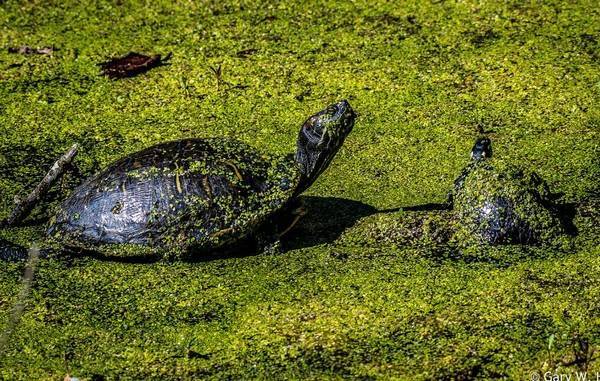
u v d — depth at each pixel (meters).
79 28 29.77
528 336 16.77
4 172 23.42
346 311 17.70
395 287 18.36
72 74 27.62
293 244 20.09
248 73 27.19
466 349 16.50
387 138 24.27
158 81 27.11
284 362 16.42
